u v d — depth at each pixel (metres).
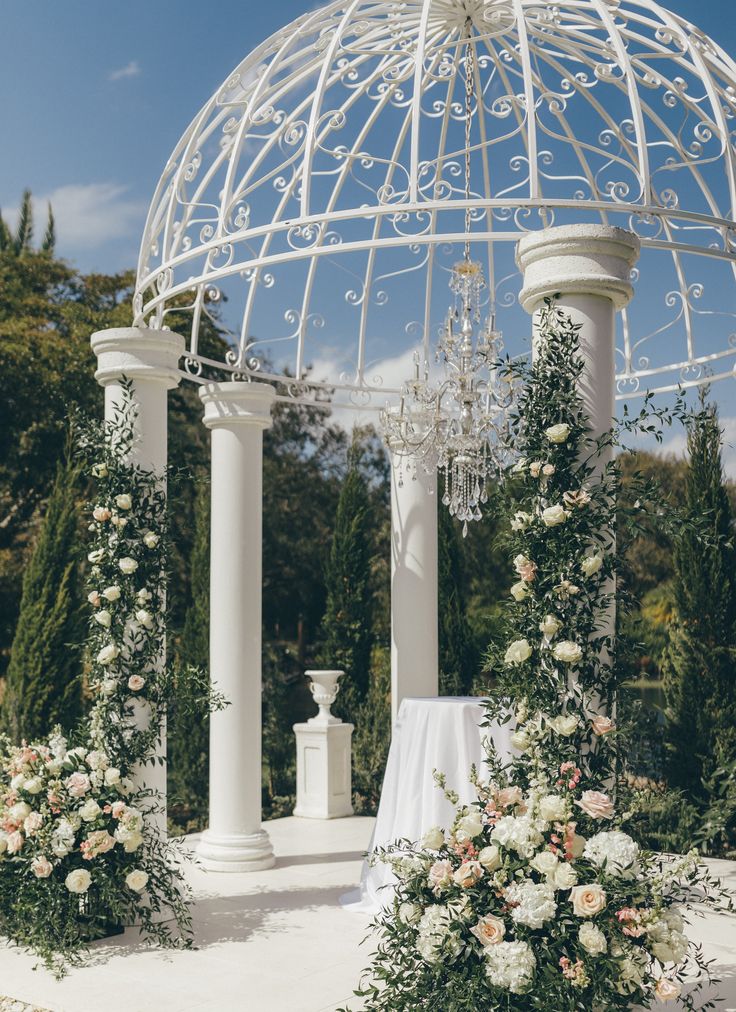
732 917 6.41
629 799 4.55
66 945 5.51
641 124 5.23
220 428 7.92
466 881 4.09
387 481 23.06
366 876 6.67
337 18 6.73
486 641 13.48
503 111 6.80
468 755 6.16
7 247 19.69
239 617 7.80
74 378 17.78
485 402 7.11
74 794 5.66
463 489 7.22
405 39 7.12
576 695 4.48
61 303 19.33
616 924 4.00
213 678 7.89
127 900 5.77
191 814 12.16
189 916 5.88
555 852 4.12
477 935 3.99
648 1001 4.15
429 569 8.76
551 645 4.50
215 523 7.88
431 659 8.74
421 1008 4.04
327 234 8.12
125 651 6.27
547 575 4.51
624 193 5.29
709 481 8.91
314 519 22.20
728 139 5.72
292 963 5.43
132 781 6.10
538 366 4.64
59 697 11.17
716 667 8.73
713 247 5.63
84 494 16.72
